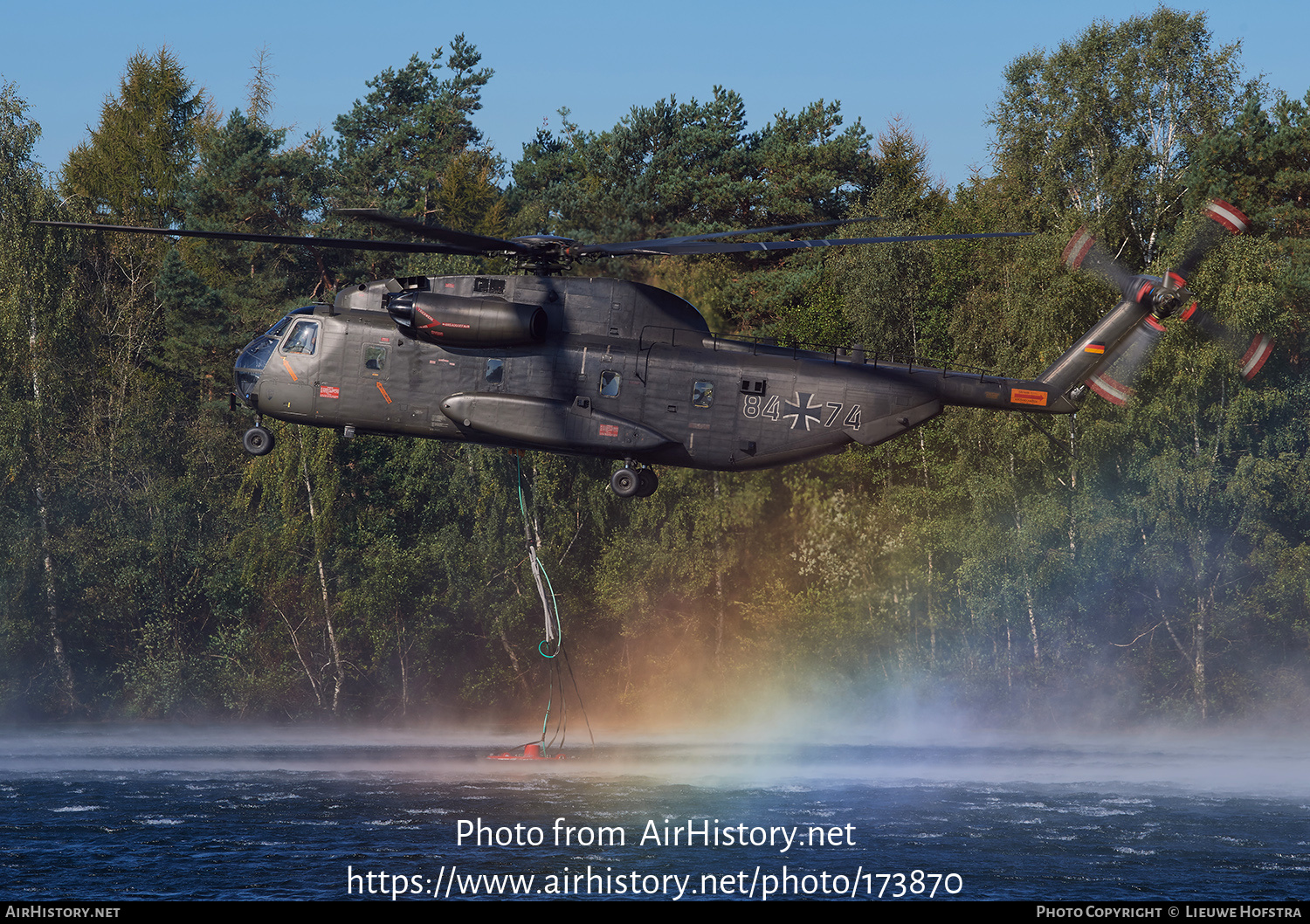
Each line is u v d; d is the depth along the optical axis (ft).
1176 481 171.63
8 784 108.47
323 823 87.15
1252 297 168.55
